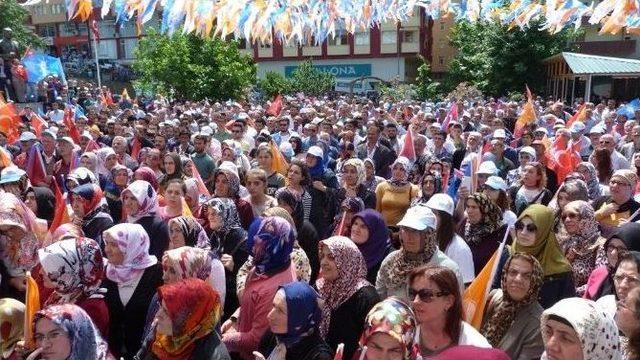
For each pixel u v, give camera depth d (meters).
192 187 6.02
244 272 4.27
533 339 3.16
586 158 10.16
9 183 6.07
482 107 16.27
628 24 4.23
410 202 6.48
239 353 3.61
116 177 6.93
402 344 2.38
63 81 19.80
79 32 42.31
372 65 41.81
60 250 3.47
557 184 7.84
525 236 4.02
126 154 9.30
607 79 27.06
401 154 9.09
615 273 3.21
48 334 2.74
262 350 3.50
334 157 10.47
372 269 4.50
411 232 3.90
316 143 10.33
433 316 2.82
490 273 3.41
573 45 31.73
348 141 10.69
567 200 5.31
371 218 4.53
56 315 2.75
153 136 11.33
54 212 6.31
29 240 4.39
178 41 25.45
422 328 2.89
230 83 26.25
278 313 2.98
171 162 7.26
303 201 6.47
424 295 2.82
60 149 8.45
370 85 41.81
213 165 8.43
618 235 3.83
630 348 2.66
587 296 4.05
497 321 3.30
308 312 2.98
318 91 35.81
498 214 4.86
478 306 3.39
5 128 11.25
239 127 10.71
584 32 30.91
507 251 4.35
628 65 24.28
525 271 3.22
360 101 24.47
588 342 2.26
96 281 3.61
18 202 4.48
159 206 5.71
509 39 30.94
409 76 41.81
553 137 10.94
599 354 2.28
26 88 18.20
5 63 17.88
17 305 3.40
